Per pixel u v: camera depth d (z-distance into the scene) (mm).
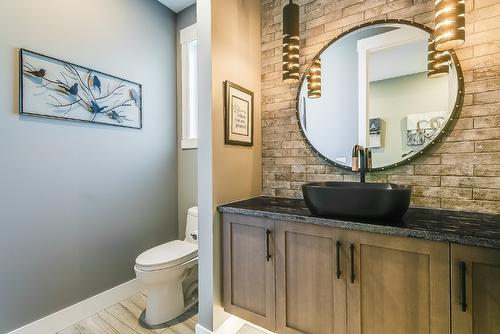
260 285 1444
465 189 1330
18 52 1516
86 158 1858
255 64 1915
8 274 1492
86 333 1658
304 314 1304
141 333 1662
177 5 2465
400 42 1491
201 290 1609
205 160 1566
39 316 1612
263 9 1967
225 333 1632
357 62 1620
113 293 2012
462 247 949
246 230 1492
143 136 2264
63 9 1718
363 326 1148
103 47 1951
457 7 1108
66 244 1749
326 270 1239
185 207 2545
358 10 1621
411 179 1471
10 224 1499
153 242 2348
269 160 1968
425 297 1020
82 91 1816
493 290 908
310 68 1779
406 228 1039
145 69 2273
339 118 1682
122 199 2100
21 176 1538
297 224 1312
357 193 1154
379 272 1111
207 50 1533
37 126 1604
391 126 1515
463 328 952
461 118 1335
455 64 1333
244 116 1785
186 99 2527
